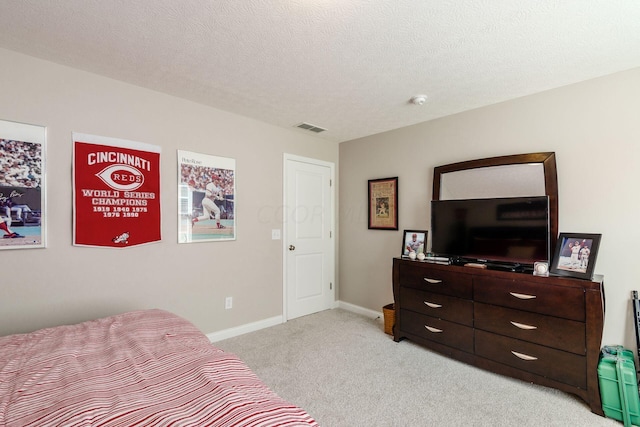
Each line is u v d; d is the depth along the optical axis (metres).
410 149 3.41
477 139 2.87
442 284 2.63
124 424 0.84
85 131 2.23
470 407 1.95
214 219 2.97
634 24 1.62
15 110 1.97
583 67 2.10
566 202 2.37
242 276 3.20
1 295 1.94
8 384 1.08
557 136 2.41
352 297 4.05
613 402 1.82
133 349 1.37
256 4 1.48
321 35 1.75
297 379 2.28
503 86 2.41
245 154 3.21
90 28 1.70
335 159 4.22
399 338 2.95
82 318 2.23
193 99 2.75
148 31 1.73
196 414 0.90
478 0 1.45
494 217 2.53
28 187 2.02
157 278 2.60
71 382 1.08
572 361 1.97
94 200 2.27
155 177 2.58
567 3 1.46
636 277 2.08
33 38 1.80
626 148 2.12
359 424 1.79
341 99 2.71
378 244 3.73
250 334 3.18
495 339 2.31
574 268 2.09
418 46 1.86
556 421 1.81
